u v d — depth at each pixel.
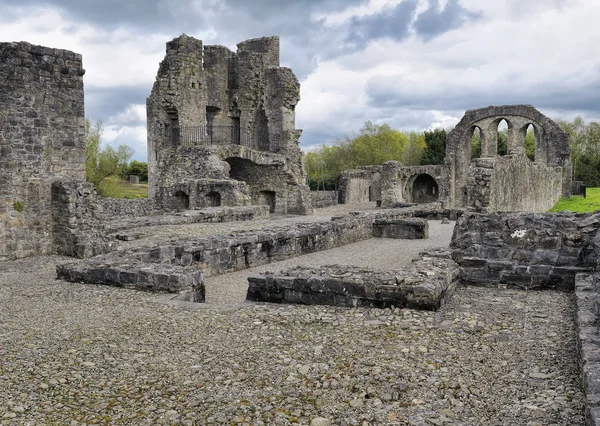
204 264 10.73
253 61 34.44
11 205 13.08
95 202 14.43
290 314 6.70
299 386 4.54
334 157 64.25
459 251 8.92
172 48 30.77
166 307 7.14
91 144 40.41
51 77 13.91
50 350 5.42
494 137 37.31
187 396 4.36
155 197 29.06
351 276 7.28
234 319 6.52
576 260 8.31
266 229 13.41
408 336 5.72
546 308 6.98
